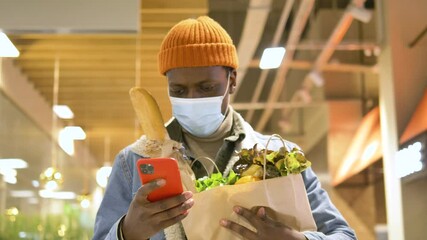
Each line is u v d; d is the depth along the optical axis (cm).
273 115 820
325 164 792
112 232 126
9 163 700
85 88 701
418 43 505
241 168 132
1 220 648
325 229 145
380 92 559
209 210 124
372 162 683
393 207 528
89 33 454
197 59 141
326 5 542
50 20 445
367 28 556
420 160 475
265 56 616
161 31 541
